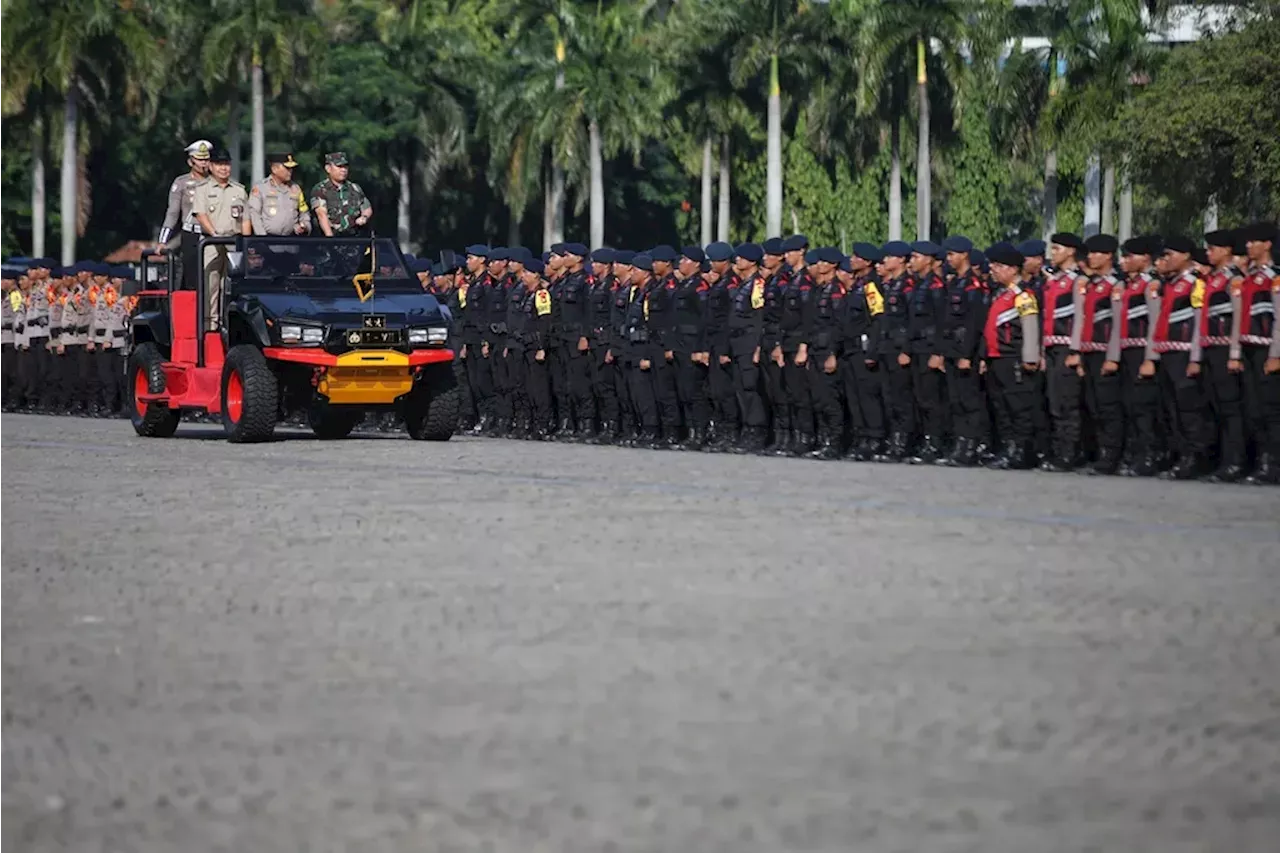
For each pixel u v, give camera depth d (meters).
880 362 49.31
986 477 41.47
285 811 13.87
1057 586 23.94
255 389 52.62
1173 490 37.88
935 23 170.88
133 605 23.20
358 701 17.47
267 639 20.73
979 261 48.31
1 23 174.00
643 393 55.72
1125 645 19.89
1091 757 15.16
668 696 17.48
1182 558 26.58
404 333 53.34
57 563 27.02
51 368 78.38
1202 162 123.81
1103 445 44.44
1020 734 15.91
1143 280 43.53
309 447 51.56
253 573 25.75
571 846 12.88
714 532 29.92
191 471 42.38
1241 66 116.81
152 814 13.87
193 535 30.06
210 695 17.86
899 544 28.25
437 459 46.50
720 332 53.16
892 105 180.00
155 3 180.50
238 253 55.16
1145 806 13.75
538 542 28.72
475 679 18.36
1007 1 169.12
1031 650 19.61
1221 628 20.88
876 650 19.62
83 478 40.59
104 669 19.22
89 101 180.50
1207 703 17.08
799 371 51.28
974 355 47.47
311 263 55.31
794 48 184.38
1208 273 42.31
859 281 49.75
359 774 14.88
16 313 79.75
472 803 13.99
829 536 29.31
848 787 14.31
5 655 20.06
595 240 195.50
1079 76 146.88
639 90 193.38
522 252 61.34
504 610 22.36
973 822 13.35
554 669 18.78
